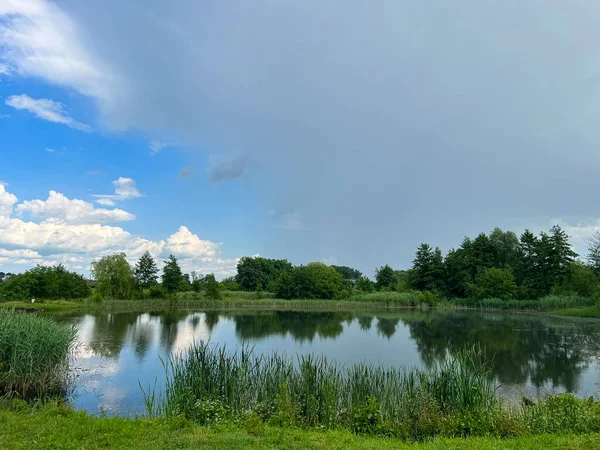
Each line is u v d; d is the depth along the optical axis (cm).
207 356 1404
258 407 1152
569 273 7294
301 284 9069
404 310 7181
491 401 1182
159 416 1071
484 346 2895
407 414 1122
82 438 795
